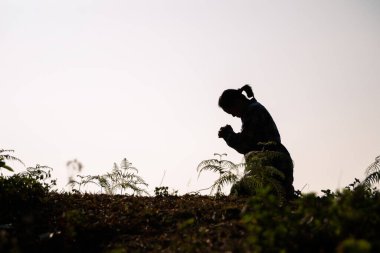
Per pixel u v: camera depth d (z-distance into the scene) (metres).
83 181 7.56
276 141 7.43
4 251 4.72
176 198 7.07
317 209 4.40
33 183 6.71
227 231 5.00
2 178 6.61
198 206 6.24
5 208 6.01
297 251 4.05
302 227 4.36
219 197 6.87
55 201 6.62
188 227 5.44
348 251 3.50
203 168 7.07
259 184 6.64
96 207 6.41
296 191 7.23
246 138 7.47
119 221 5.77
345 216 4.17
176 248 4.77
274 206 4.41
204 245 4.68
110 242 5.25
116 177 7.89
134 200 6.84
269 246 4.03
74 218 5.49
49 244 5.14
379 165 5.99
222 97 7.84
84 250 5.13
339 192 4.98
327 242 4.15
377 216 4.24
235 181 6.90
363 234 4.07
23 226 5.55
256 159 6.82
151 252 4.82
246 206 5.20
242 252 4.33
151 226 5.66
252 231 4.22
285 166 7.14
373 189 5.86
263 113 7.53
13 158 7.05
